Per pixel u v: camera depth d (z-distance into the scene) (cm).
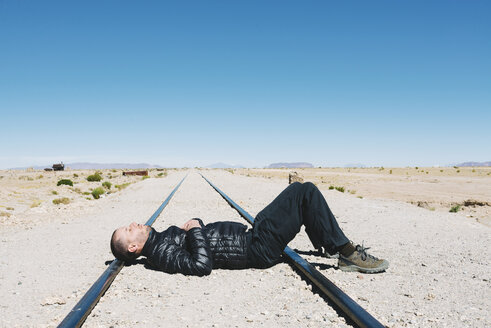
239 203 1282
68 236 731
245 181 3023
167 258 419
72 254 566
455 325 281
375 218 916
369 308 316
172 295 362
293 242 625
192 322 296
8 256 564
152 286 389
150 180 3444
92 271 464
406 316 297
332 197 1507
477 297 346
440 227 790
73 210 1187
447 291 364
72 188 2414
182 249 429
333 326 279
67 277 440
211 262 414
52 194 1873
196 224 443
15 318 313
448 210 1491
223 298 353
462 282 393
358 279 403
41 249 612
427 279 405
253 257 426
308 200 418
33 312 327
